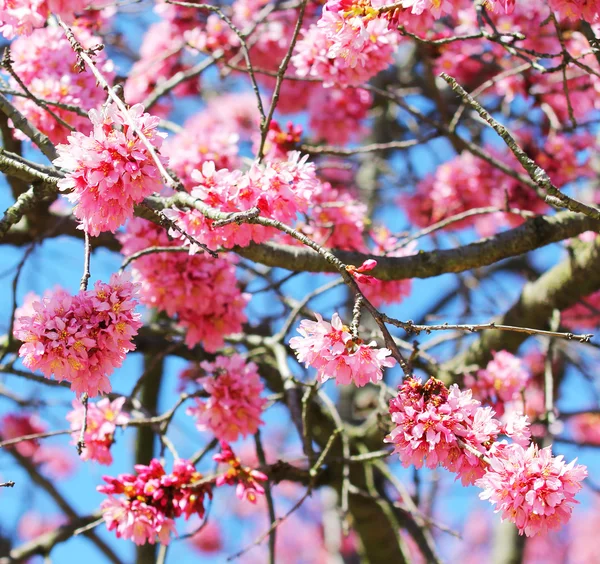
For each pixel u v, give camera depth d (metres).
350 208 4.54
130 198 2.74
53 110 3.90
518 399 4.67
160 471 3.71
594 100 5.58
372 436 5.36
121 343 2.71
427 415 2.47
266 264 3.90
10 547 6.94
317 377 3.38
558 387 6.80
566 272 4.87
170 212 2.86
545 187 2.99
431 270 4.07
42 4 3.56
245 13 6.17
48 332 2.64
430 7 3.13
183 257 4.28
